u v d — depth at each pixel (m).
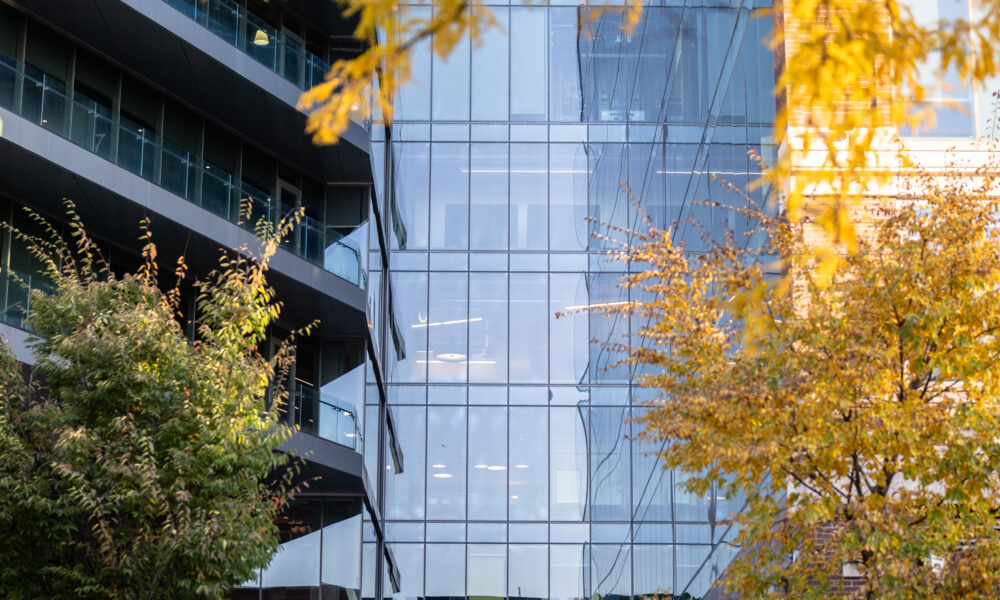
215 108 25.64
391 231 32.28
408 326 31.67
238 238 23.83
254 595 27.59
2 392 14.46
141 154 21.78
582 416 30.95
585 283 31.89
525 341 31.53
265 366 15.96
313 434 25.70
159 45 22.86
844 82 3.76
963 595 10.57
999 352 11.65
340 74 3.63
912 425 10.93
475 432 30.97
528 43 33.50
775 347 11.75
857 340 11.67
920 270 11.68
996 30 3.66
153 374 14.42
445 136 32.88
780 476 11.64
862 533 10.71
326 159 28.11
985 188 12.41
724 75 22.56
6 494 13.75
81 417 14.66
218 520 13.67
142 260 24.12
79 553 14.34
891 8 3.75
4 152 19.12
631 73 33.16
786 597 11.34
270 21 27.81
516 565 30.05
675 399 12.48
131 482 13.82
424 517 30.42
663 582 25.95
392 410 31.16
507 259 32.09
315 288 26.00
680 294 13.02
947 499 11.52
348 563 27.91
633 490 29.88
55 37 22.19
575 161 32.69
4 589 14.13
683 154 26.66
